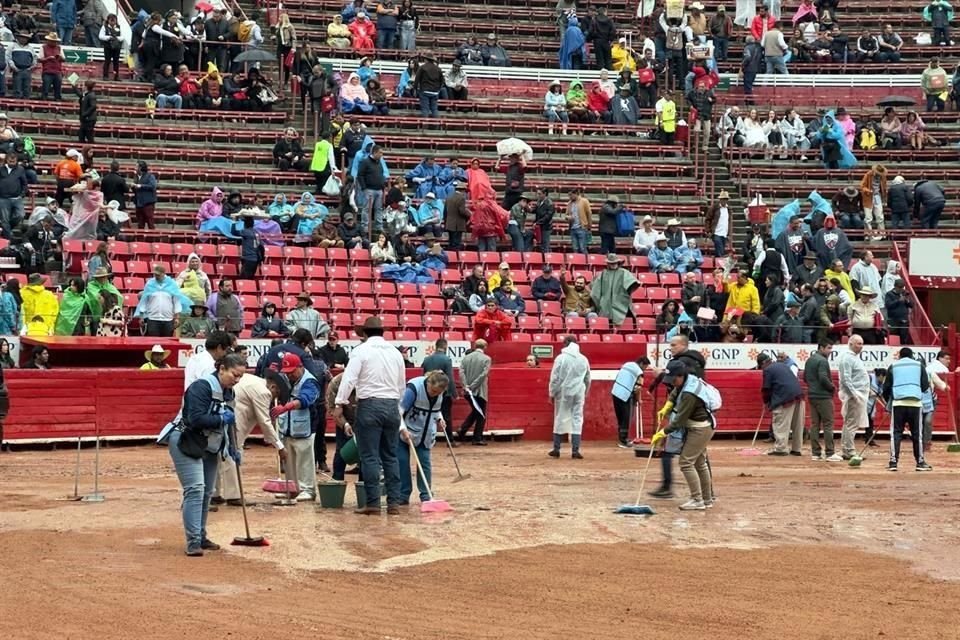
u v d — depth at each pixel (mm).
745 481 25141
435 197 44344
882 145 53094
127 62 51500
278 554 16531
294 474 20875
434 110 50750
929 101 55656
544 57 58094
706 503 21016
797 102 57281
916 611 14172
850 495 22938
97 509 20188
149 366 32062
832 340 37969
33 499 21359
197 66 50500
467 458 29438
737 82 57438
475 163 44344
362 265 41031
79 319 33781
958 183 51156
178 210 42906
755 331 38094
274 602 13992
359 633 12812
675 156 51281
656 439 21047
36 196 41781
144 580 14938
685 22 56125
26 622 12992
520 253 43031
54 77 46250
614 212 43812
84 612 13438
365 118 49438
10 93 47188
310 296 37906
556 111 51938
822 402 30000
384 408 19641
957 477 26078
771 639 12984
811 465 28844
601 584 15172
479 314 36094
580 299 40625
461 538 17844
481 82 54562
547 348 35562
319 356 26688
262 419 20172
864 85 57469
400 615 13570
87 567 15594
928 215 47094
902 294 39594
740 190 49062
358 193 42719
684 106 53438
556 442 29828
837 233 42000
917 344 38438
